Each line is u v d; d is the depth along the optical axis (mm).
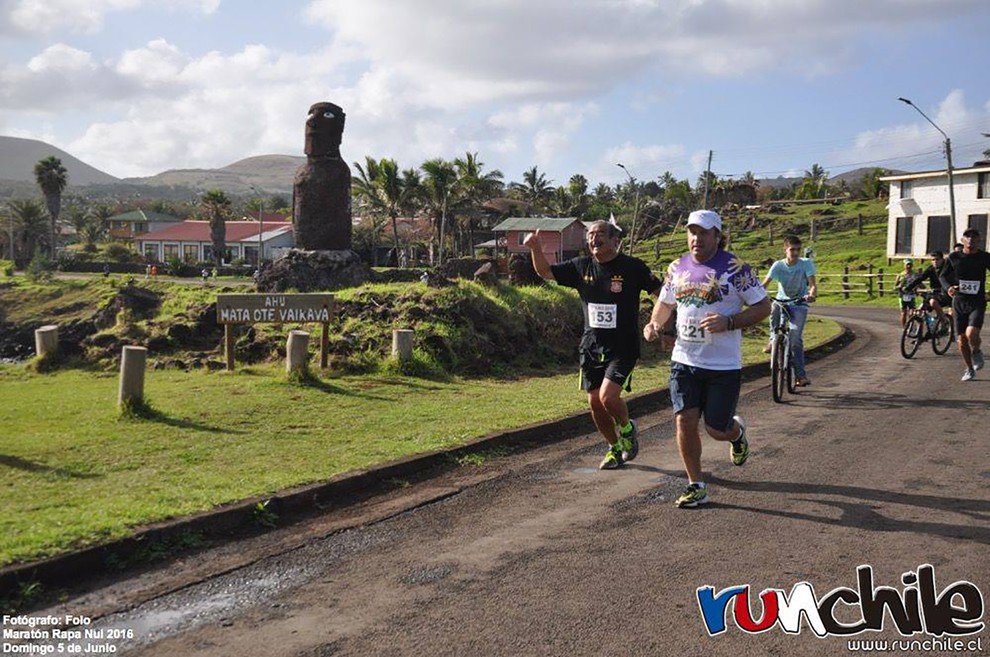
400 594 4324
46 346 14195
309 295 12234
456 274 16906
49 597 4344
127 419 8633
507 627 3902
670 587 4336
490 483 6520
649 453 7477
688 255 5730
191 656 3680
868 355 15125
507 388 11078
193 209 141875
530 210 91062
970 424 8445
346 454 7059
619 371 6379
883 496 5902
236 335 14812
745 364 12758
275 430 8125
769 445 7688
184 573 4672
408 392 10508
